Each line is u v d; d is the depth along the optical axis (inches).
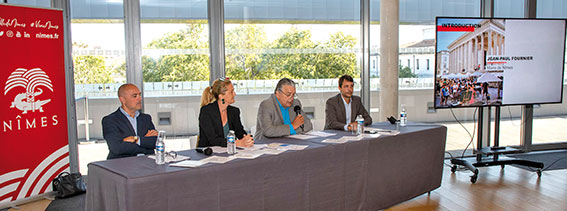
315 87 229.9
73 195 174.4
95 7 194.9
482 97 204.4
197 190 103.3
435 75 196.2
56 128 171.5
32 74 162.6
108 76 198.8
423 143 163.2
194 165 105.2
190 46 207.9
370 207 144.6
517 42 205.5
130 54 199.2
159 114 208.1
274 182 117.8
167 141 210.1
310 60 227.3
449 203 160.1
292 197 122.4
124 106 144.9
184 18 205.9
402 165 154.9
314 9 225.1
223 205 108.2
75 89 195.6
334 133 156.6
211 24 207.6
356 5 231.3
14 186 161.2
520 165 219.0
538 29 207.6
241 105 218.1
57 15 168.9
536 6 245.8
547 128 253.6
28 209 159.5
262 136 152.9
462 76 200.2
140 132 146.7
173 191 99.6
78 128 198.1
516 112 246.1
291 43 223.1
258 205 115.0
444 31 194.9
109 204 101.3
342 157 134.2
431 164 168.4
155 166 104.8
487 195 169.6
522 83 208.7
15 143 159.8
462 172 205.9
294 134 155.2
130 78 200.4
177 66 207.3
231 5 211.3
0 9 152.3
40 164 167.6
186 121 211.6
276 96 154.3
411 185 159.6
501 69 205.0
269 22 218.2
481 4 241.0
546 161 227.3
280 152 120.8
